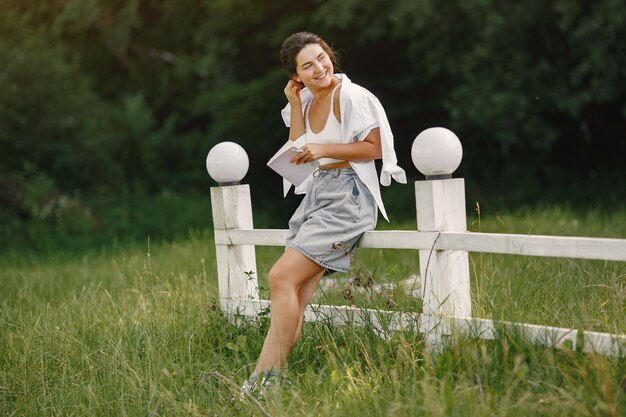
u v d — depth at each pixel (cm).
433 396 329
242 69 1645
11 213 1298
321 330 429
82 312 530
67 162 1410
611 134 1368
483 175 1448
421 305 394
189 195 1557
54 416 397
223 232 483
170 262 793
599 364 325
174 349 443
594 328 376
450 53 1284
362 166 402
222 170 478
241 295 487
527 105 1179
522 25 1172
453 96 1227
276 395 360
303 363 416
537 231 832
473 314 408
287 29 1484
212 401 387
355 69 1516
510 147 1445
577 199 1265
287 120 449
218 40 1581
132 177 1585
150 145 1627
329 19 1305
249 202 486
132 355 439
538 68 1176
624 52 1130
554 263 566
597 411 304
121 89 1894
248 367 420
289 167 418
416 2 1238
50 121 1394
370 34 1357
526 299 445
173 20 1708
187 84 1828
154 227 1323
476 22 1209
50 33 1719
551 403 318
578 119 1380
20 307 568
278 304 397
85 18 1692
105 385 408
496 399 329
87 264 905
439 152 377
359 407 348
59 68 1420
